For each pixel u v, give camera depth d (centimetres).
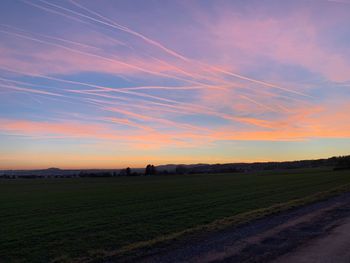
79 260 1159
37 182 10988
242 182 6900
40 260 1265
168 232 1714
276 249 1127
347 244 1160
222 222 1769
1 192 6172
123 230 1825
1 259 1308
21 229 2067
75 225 2111
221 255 1080
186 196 4053
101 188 6644
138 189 5838
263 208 2483
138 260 1084
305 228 1502
